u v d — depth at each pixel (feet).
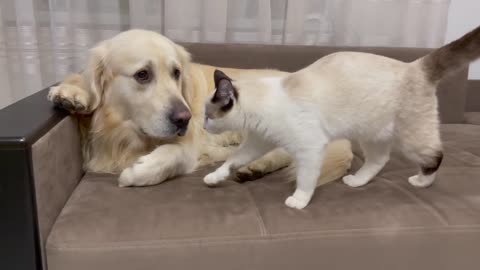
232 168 4.13
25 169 3.00
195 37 7.25
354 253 3.44
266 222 3.45
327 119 3.67
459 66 3.71
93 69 4.72
